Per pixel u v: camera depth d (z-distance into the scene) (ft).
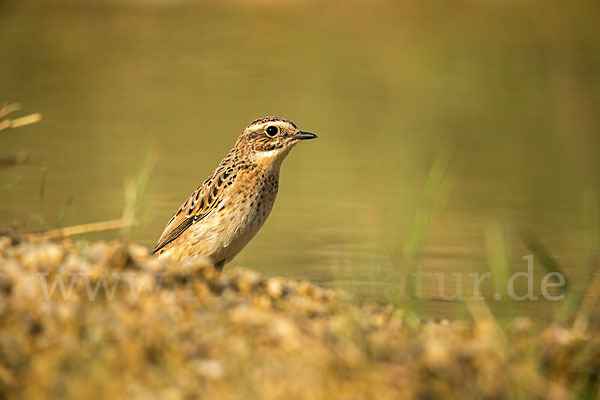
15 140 68.54
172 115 80.64
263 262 41.42
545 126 81.61
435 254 42.60
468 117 84.69
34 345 19.74
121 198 51.83
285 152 35.32
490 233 47.37
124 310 21.31
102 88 91.45
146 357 19.66
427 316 31.96
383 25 134.10
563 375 21.21
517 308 32.99
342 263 39.58
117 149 66.90
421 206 41.04
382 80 101.45
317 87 96.22
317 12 141.28
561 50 117.08
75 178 57.00
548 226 48.75
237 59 108.88
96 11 135.64
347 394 18.88
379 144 72.74
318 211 52.08
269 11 140.97
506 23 135.85
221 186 34.53
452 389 19.52
